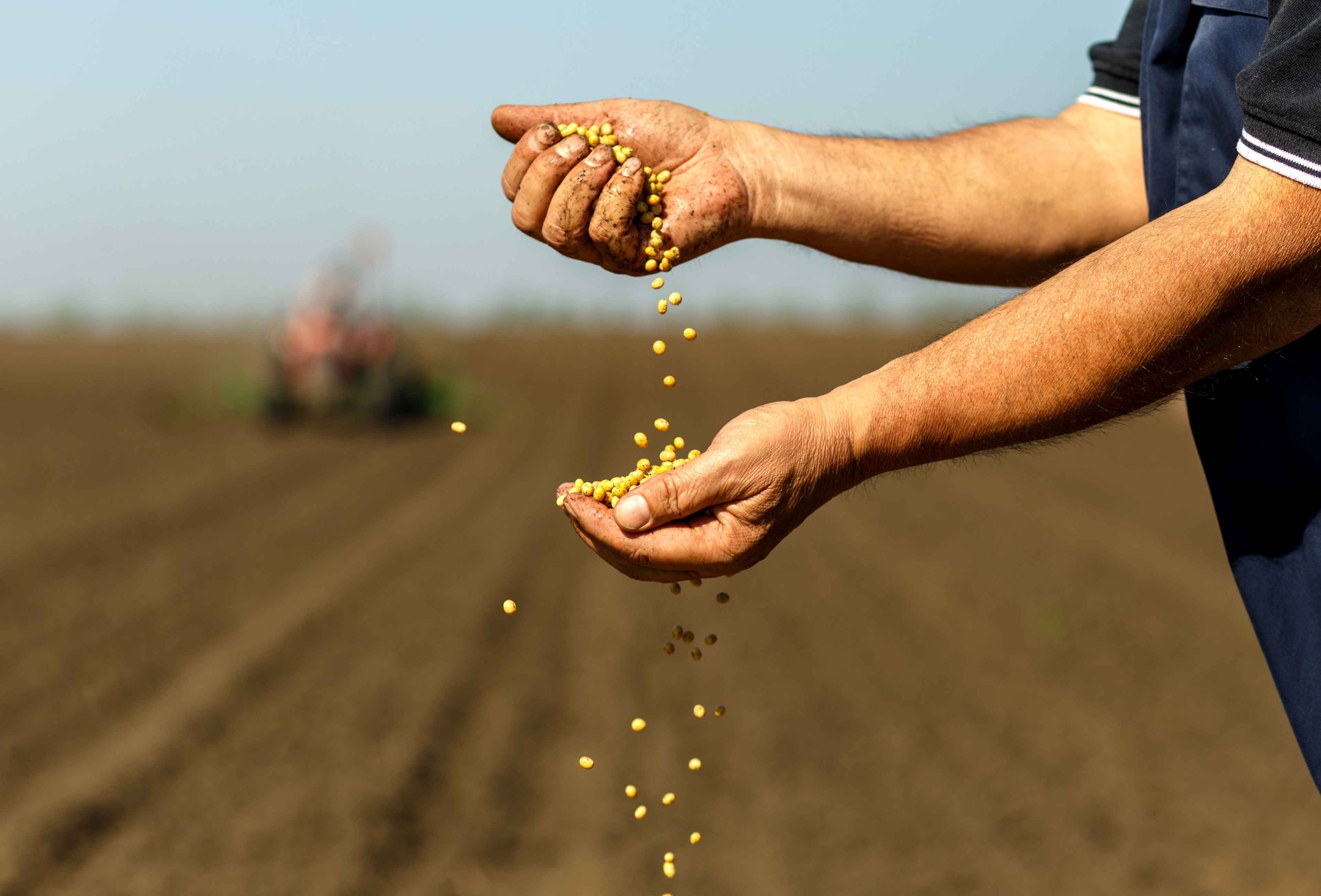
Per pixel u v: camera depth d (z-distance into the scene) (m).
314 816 5.68
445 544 11.71
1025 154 2.39
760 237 2.37
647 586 10.09
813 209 2.33
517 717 7.04
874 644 8.50
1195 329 1.58
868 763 6.41
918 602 9.64
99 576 9.93
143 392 26.73
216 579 9.99
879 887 5.16
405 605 9.31
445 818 5.79
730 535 1.84
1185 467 17.44
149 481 15.05
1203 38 1.79
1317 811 5.78
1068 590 9.91
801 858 5.41
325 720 6.86
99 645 8.06
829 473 1.79
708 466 1.79
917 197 2.33
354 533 12.17
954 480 16.20
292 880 5.12
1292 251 1.52
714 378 34.59
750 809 5.90
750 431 1.78
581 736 6.80
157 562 10.51
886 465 1.79
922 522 13.20
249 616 8.87
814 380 33.31
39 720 6.72
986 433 1.71
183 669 7.65
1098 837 5.59
